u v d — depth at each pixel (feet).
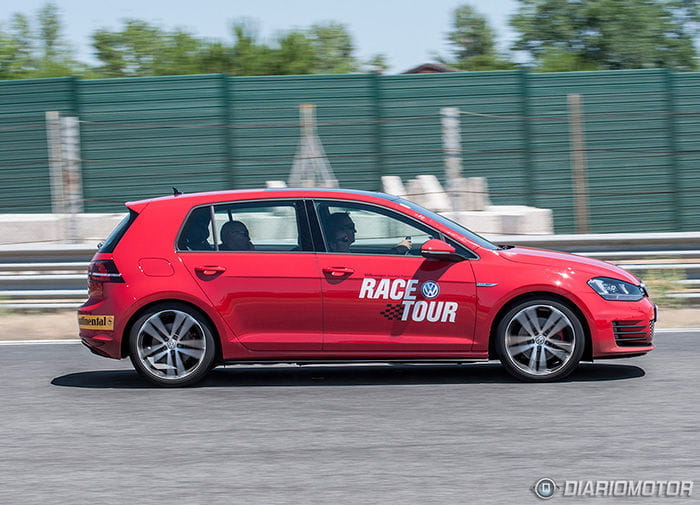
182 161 193.57
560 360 83.61
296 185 188.55
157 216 85.71
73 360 99.55
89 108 193.57
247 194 86.12
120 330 84.33
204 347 84.38
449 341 83.41
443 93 195.21
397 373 90.79
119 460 62.28
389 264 83.51
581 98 197.16
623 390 80.79
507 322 83.41
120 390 84.58
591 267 84.69
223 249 84.58
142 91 193.57
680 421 70.18
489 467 59.47
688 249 133.28
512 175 197.16
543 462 60.39
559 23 350.02
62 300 129.08
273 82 193.57
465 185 190.70
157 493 55.06
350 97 193.77
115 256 85.05
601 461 60.49
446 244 82.43
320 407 76.74
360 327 83.56
